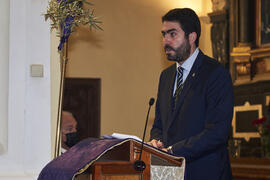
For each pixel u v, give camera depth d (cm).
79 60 980
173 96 366
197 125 341
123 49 1014
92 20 304
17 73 299
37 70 301
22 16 303
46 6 307
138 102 1016
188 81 354
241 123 930
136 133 1009
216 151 338
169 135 352
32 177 290
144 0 1035
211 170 334
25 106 299
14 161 294
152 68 1030
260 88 890
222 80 343
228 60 978
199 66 356
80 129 971
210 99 339
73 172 214
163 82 385
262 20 904
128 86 1012
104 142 236
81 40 984
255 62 912
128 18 1022
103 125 988
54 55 311
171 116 358
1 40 300
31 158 297
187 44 361
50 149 301
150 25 1037
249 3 934
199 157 323
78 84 976
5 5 302
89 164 215
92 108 984
